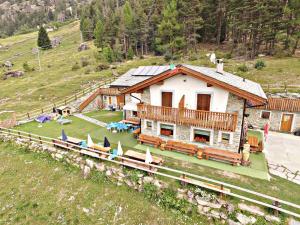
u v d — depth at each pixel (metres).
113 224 12.95
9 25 195.50
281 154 18.38
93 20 98.69
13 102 38.78
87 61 65.12
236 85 15.83
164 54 61.84
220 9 54.41
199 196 12.71
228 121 15.70
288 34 42.38
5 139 23.92
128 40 72.38
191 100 17.64
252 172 15.16
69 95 39.56
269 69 37.12
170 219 12.54
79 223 13.36
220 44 62.34
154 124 19.89
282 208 11.59
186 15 54.69
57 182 16.69
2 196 16.23
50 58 79.12
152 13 71.94
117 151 16.56
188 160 16.94
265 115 24.56
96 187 15.62
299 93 26.20
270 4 41.78
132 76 29.72
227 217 11.71
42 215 14.29
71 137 21.25
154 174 14.77
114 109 33.62
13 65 74.81
